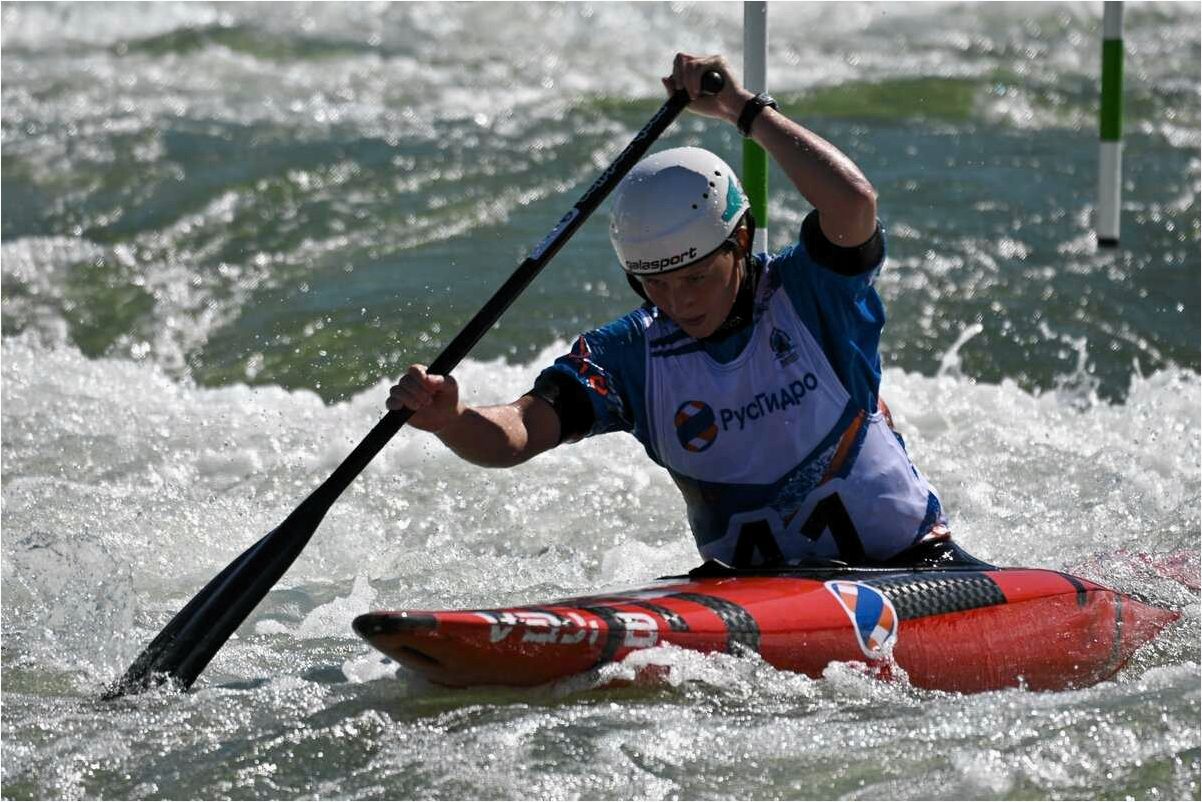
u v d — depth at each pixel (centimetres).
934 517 1294
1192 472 2009
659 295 1181
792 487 1236
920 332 2644
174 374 2534
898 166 3556
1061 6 4903
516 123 3897
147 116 3847
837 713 1134
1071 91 4222
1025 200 3328
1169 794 1016
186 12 4659
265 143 3656
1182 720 1124
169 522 1805
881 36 4716
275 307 2773
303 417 2245
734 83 1231
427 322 2670
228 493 1923
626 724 1103
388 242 3086
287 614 1521
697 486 1255
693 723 1107
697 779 1030
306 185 3394
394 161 3562
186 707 1173
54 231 3100
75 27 4547
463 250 3028
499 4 4819
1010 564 1692
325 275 2917
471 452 1162
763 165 1820
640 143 1273
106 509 1836
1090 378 2497
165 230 3128
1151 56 4553
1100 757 1066
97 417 2225
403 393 1138
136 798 1030
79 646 1364
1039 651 1244
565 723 1104
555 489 1938
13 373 2420
